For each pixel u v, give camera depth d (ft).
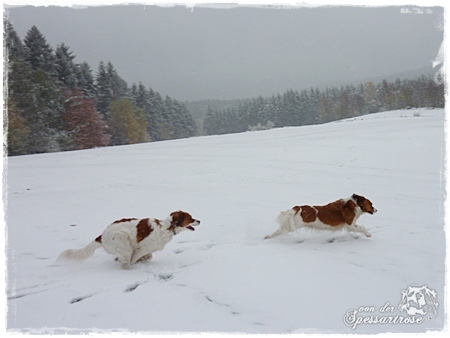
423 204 28.04
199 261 17.24
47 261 17.38
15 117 127.95
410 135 63.26
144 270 16.31
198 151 70.03
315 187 35.96
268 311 12.17
